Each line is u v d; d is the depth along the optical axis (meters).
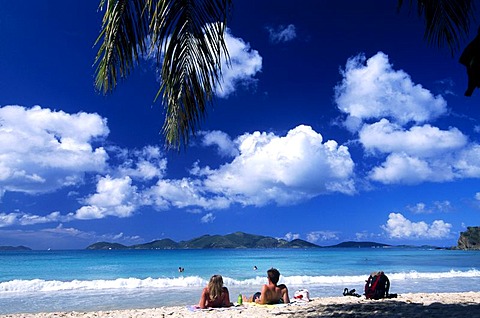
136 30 5.08
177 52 5.30
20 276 30.69
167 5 4.88
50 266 45.00
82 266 44.78
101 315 10.16
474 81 4.36
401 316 7.54
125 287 19.75
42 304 14.34
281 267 41.03
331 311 8.81
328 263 51.16
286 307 9.96
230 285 20.31
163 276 29.81
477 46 4.30
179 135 5.77
